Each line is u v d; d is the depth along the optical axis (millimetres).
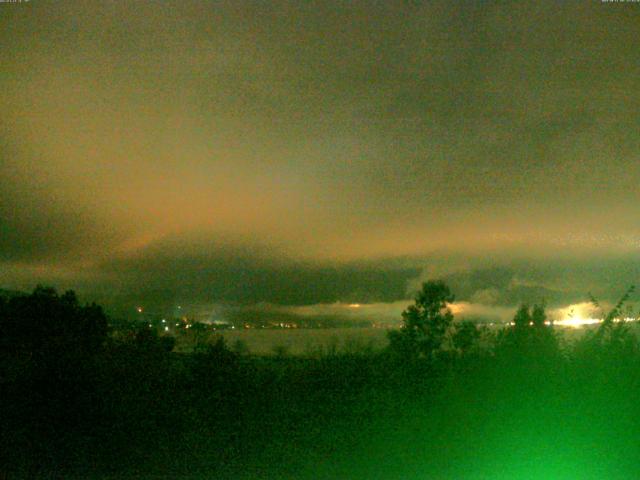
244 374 11633
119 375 11719
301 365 11906
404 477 9641
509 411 9930
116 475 10000
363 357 11844
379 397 10758
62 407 11211
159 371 11844
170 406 11273
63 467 10359
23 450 10844
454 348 11602
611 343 10461
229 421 11211
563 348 10648
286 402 11273
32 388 11375
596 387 9727
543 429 9695
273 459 10438
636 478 9227
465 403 10203
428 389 10680
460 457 9930
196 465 10336
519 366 10273
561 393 9797
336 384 11203
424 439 10141
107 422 11156
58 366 11453
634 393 9617
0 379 11750
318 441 10641
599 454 9445
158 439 11016
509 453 9805
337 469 9992
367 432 10406
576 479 9438
